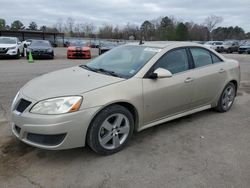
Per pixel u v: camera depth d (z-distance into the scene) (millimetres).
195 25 83688
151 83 4043
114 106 3643
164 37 75250
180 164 3527
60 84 3682
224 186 3082
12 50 17812
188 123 4973
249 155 3807
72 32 86812
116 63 4441
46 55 18891
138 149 3914
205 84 4938
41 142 3359
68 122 3279
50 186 3025
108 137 3674
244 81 9750
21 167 3381
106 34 83188
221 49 34562
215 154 3816
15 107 3590
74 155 3695
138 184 3090
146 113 4062
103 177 3211
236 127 4848
